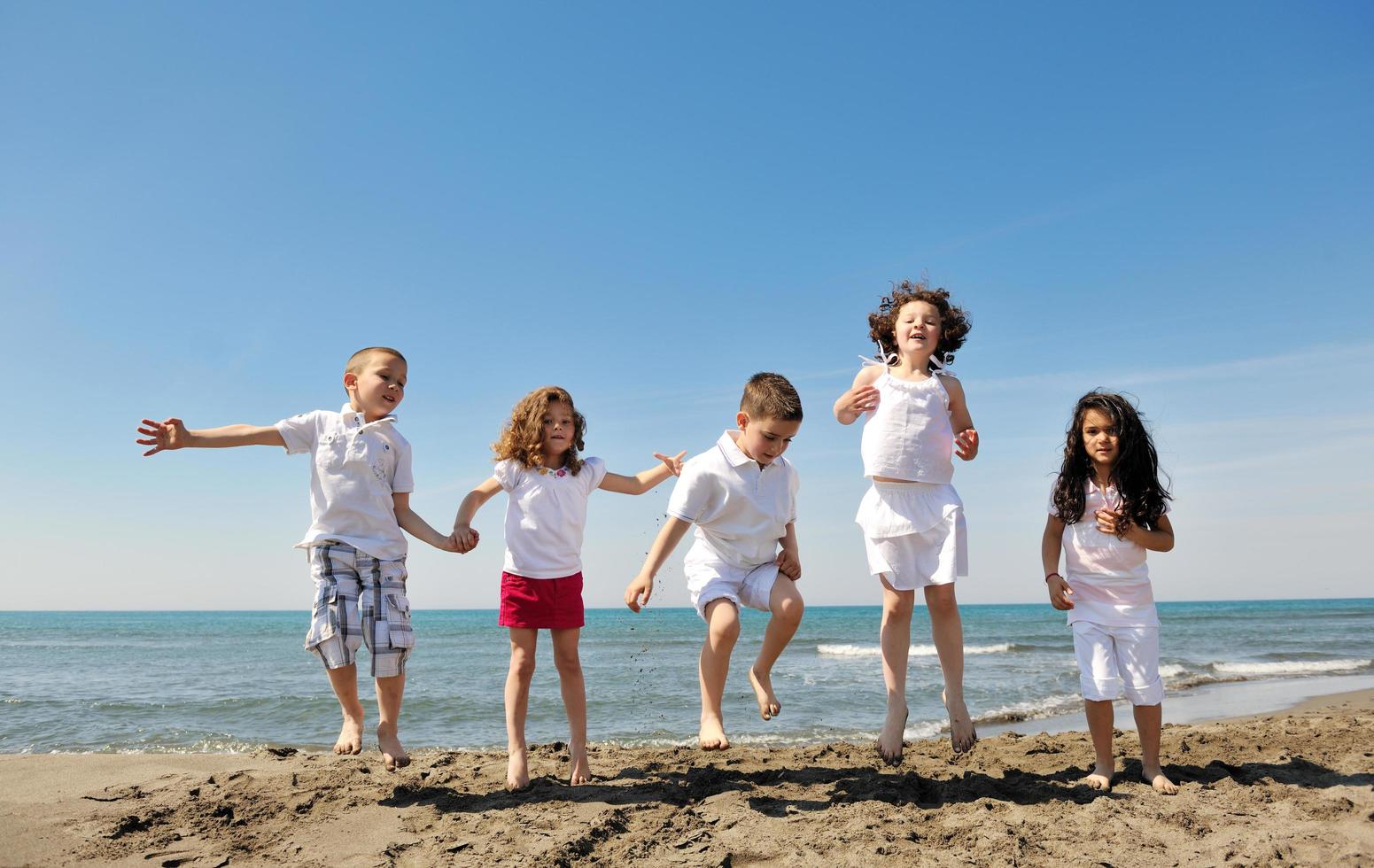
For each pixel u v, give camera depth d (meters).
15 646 28.06
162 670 16.94
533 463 3.56
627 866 2.46
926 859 2.46
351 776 3.59
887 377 4.13
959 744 3.89
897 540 3.91
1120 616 3.44
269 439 3.79
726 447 3.90
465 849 2.64
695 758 4.15
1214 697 9.09
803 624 42.34
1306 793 3.17
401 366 3.98
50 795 3.36
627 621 44.78
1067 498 3.55
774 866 2.46
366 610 3.77
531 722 8.97
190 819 3.00
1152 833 2.70
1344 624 34.94
